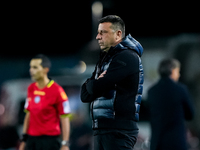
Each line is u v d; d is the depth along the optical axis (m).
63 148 19.28
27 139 19.86
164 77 19.62
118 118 12.70
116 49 13.10
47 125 19.47
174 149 18.66
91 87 12.70
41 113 19.45
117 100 12.70
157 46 44.97
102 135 12.90
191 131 35.81
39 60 19.83
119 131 12.66
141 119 35.28
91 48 49.19
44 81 19.88
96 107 13.09
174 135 18.72
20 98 37.72
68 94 37.22
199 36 43.97
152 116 19.48
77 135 30.61
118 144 12.62
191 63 43.72
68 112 19.64
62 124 19.55
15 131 33.81
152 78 43.12
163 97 19.12
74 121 31.23
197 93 42.88
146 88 36.38
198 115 37.62
